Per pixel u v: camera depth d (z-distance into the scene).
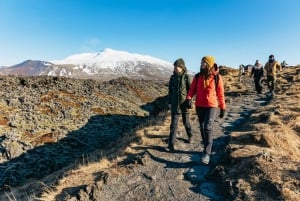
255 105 6.96
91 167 3.65
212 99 3.36
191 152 3.79
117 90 12.83
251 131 4.21
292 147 3.52
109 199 2.89
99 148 8.05
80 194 2.94
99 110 10.18
